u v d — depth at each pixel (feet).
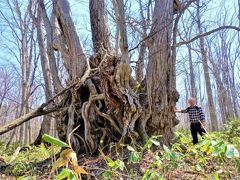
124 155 17.37
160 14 21.59
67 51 23.22
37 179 9.01
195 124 22.59
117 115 20.66
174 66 21.58
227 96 68.80
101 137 21.02
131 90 20.70
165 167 7.15
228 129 29.81
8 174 17.98
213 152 5.32
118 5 21.09
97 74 22.70
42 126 35.86
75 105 22.18
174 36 22.17
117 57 20.70
